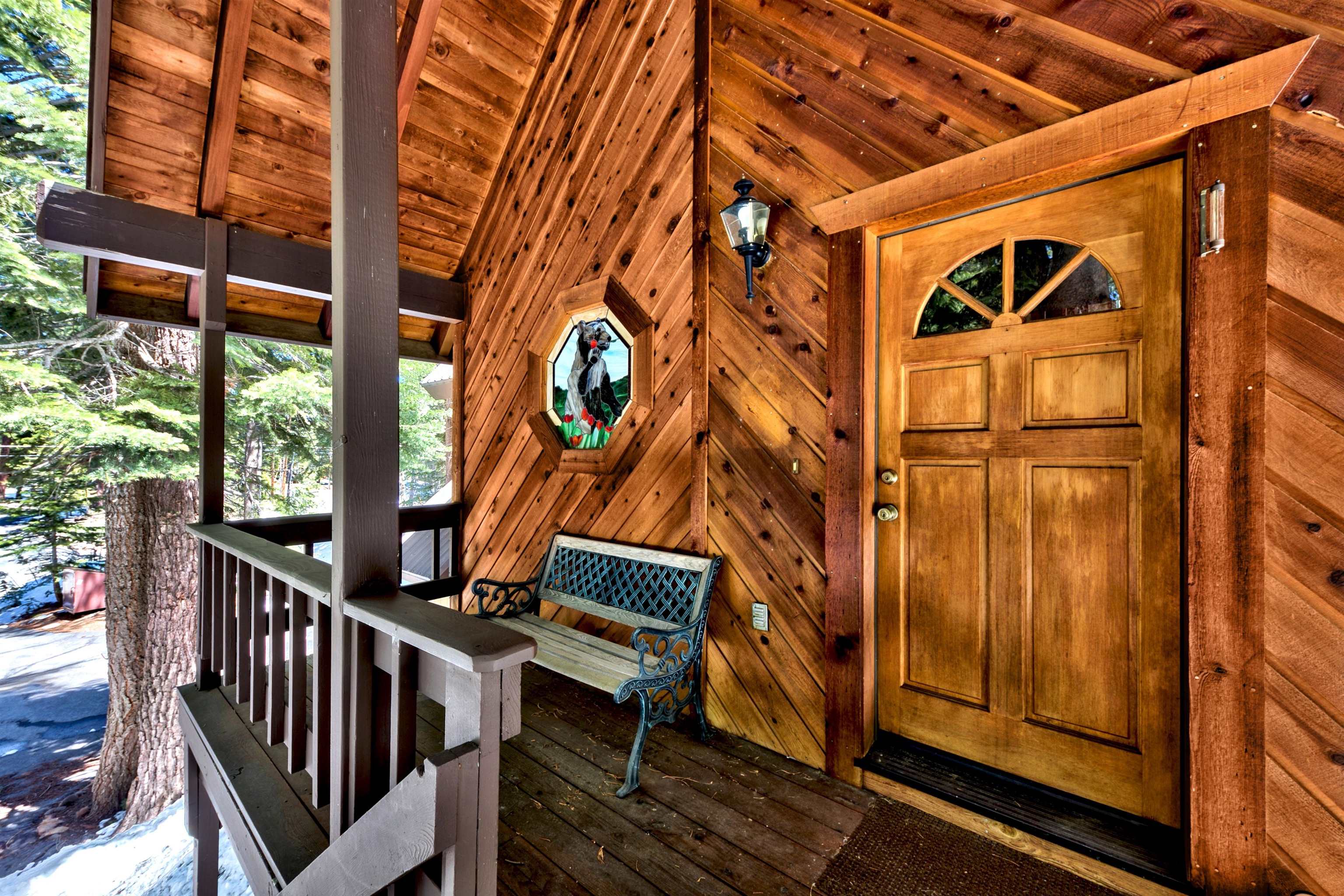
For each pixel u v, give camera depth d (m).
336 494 1.20
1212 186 1.30
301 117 2.98
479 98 3.34
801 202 2.05
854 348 1.89
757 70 2.19
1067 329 1.60
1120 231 1.52
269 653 2.10
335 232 1.16
